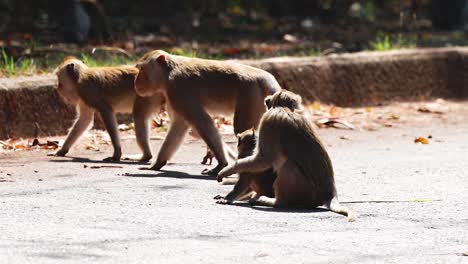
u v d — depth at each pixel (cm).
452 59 2309
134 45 2459
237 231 944
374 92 2148
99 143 1614
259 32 3244
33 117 1644
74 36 2598
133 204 1073
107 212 1024
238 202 1116
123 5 3591
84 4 2555
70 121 1694
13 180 1230
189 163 1427
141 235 916
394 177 1302
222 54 2372
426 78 2255
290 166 1069
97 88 1480
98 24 2553
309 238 920
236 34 3155
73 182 1216
